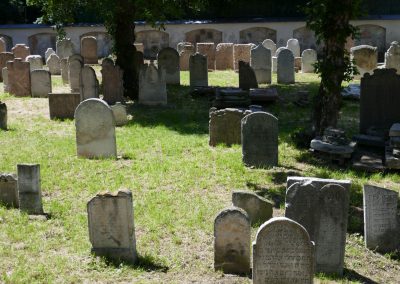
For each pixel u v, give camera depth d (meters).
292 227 8.19
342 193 9.27
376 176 13.62
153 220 11.02
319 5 14.99
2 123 17.81
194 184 13.13
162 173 13.82
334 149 14.62
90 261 9.35
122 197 9.33
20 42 37.22
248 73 22.83
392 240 10.13
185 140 16.81
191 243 10.23
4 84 24.22
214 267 9.33
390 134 14.62
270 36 36.50
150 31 36.75
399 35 34.66
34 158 14.78
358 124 18.67
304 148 16.02
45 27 36.97
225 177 13.59
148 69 21.36
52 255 9.56
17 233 10.29
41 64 28.00
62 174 13.66
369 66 26.19
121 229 9.43
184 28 36.62
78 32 36.97
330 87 15.59
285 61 26.02
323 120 15.88
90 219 9.48
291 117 19.92
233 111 16.00
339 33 15.17
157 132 17.84
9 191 11.65
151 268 9.37
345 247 10.18
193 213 11.42
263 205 10.92
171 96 23.25
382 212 10.06
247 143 14.27
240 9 38.81
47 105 21.64
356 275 9.48
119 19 22.83
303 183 9.45
